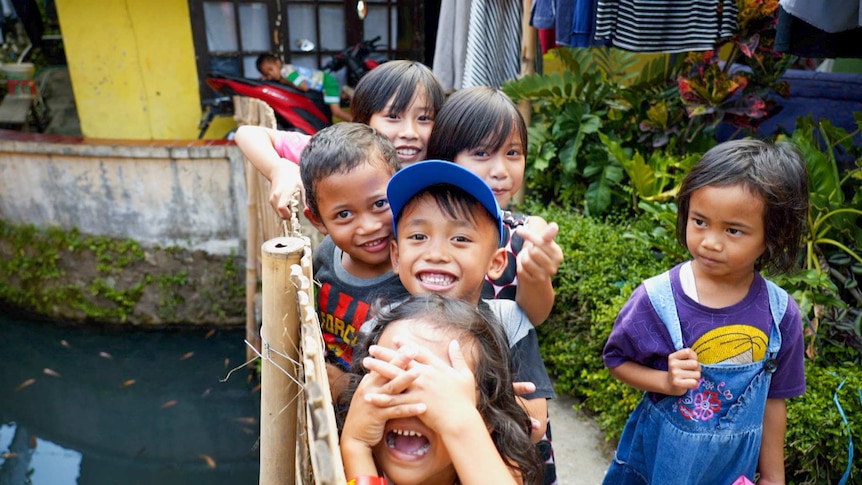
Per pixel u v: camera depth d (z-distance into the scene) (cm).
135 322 541
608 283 326
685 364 164
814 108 424
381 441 105
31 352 532
